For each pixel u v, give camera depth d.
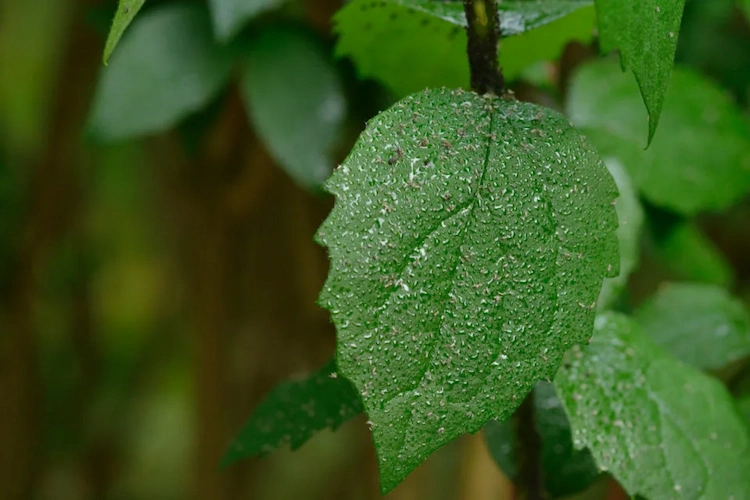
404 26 0.70
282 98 0.85
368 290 0.63
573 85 0.90
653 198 0.89
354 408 0.71
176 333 1.90
